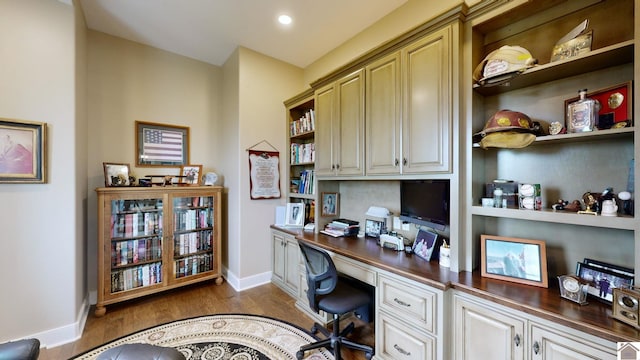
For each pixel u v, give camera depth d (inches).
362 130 87.4
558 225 59.7
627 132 45.3
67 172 83.3
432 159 67.6
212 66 142.1
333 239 99.4
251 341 83.2
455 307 57.8
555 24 59.2
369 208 101.5
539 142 60.1
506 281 57.9
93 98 109.6
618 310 41.9
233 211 128.0
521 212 56.3
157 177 121.2
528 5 57.0
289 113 135.9
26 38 77.1
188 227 120.6
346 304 72.5
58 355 76.6
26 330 77.6
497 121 57.9
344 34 112.3
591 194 53.3
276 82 134.0
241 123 123.0
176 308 104.6
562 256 59.2
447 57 64.6
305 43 119.6
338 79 97.8
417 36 71.0
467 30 64.0
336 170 98.3
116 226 104.1
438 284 57.4
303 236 105.3
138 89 120.6
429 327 59.6
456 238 63.9
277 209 132.0
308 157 125.0
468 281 58.1
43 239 80.0
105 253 99.8
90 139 108.7
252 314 100.0
